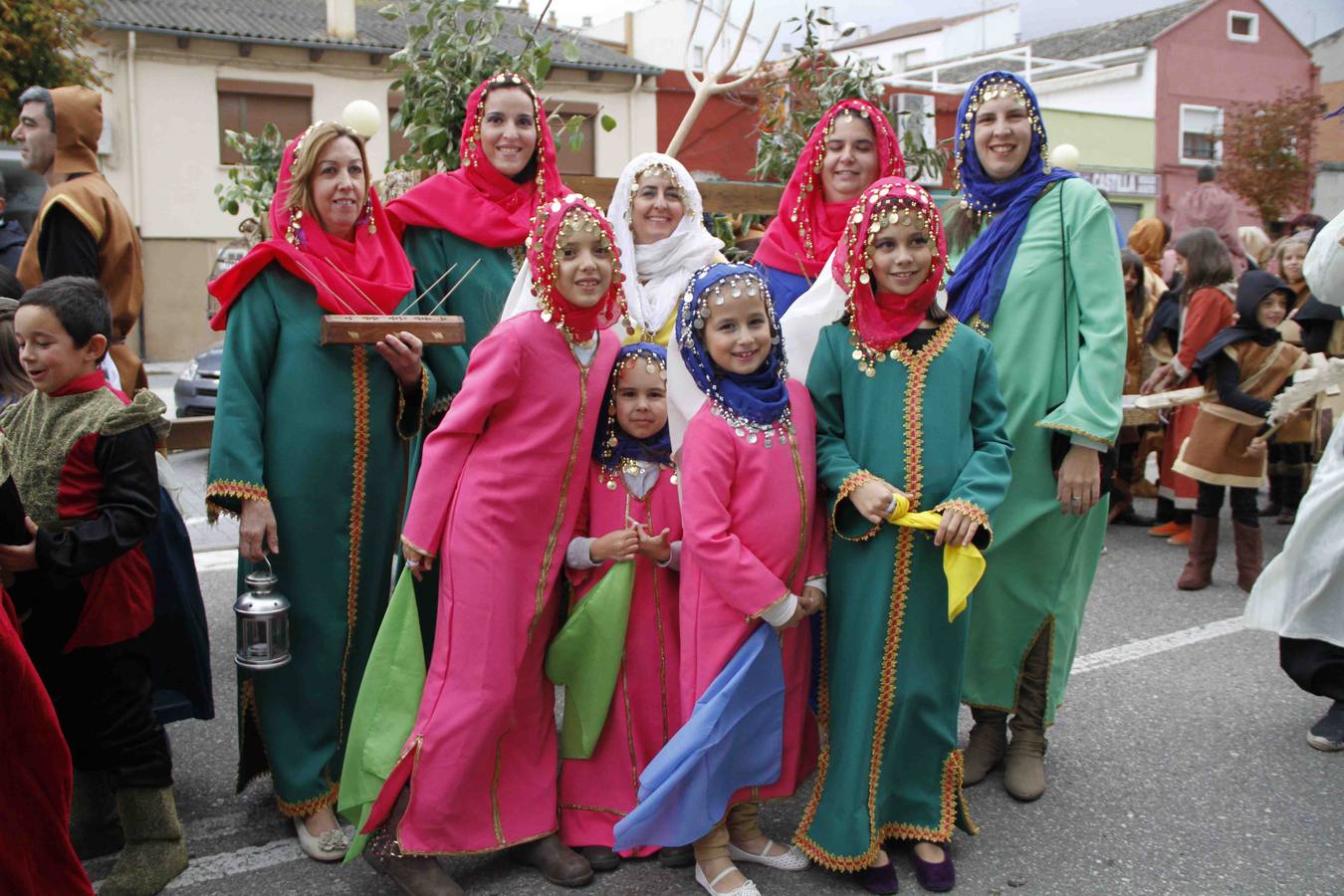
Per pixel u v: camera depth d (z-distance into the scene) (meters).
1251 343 5.43
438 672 2.81
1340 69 26.20
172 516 3.18
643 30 27.06
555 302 2.85
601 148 20.61
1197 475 5.50
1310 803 3.32
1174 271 6.99
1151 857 3.02
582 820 3.01
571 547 2.97
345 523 3.09
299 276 3.08
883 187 2.88
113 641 2.77
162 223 17.89
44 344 2.73
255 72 18.12
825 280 3.17
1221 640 4.85
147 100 17.52
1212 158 25.06
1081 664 4.55
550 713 3.05
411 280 3.31
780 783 2.95
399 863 2.76
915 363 2.92
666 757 2.70
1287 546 3.75
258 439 3.00
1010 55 26.55
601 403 3.02
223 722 4.00
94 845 3.10
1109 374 3.22
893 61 25.44
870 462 2.89
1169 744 3.76
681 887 2.88
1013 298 3.33
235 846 3.11
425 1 4.56
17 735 2.26
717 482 2.78
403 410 3.20
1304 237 6.69
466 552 2.80
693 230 3.53
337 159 3.07
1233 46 25.19
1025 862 3.00
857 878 2.90
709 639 2.83
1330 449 3.74
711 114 15.39
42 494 2.72
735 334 2.79
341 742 3.16
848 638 2.88
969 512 2.76
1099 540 3.58
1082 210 3.34
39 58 13.45
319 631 3.07
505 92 3.53
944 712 2.89
